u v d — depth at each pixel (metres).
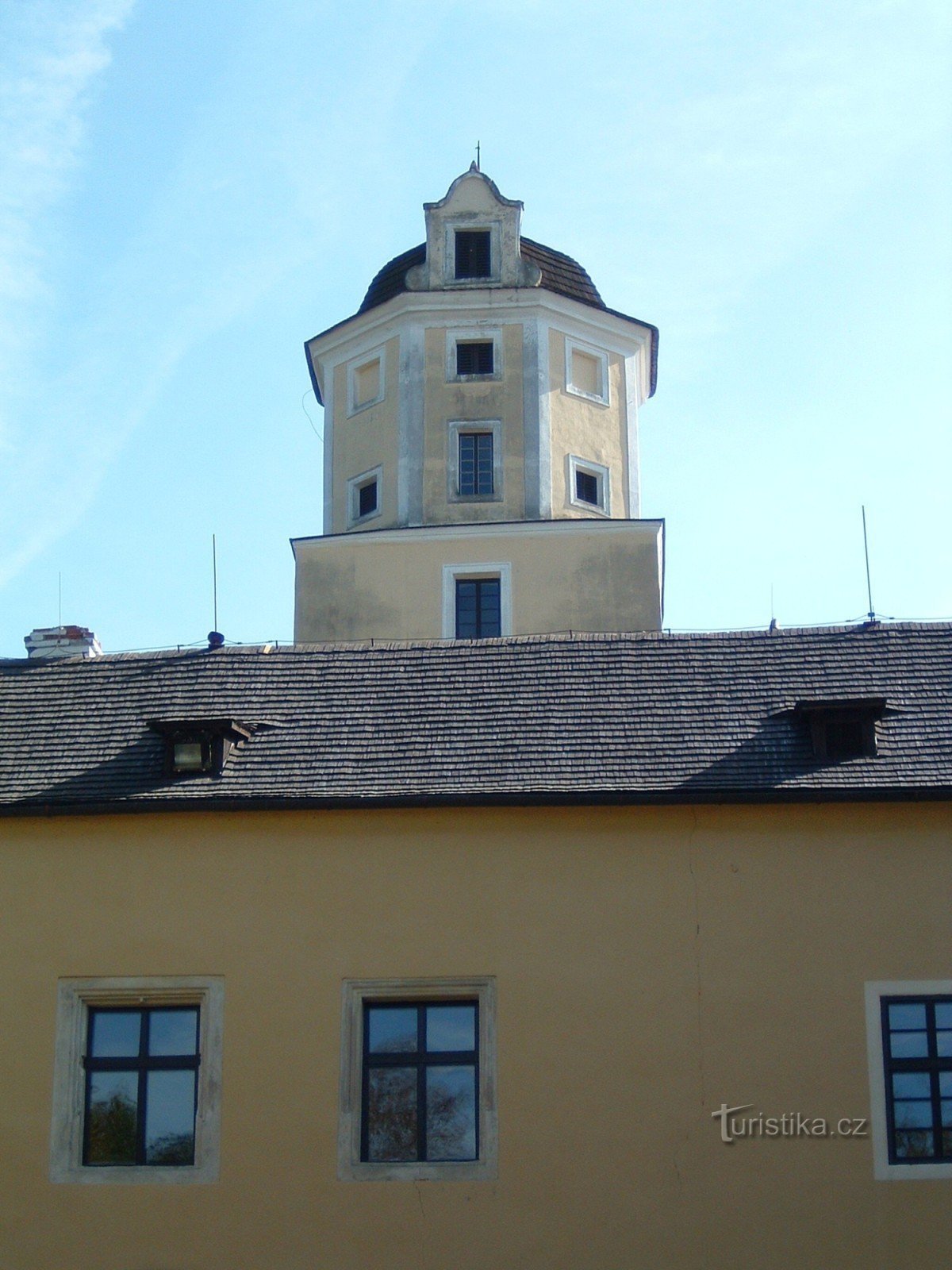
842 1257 17.27
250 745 20.14
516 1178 17.59
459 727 20.22
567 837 18.70
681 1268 17.25
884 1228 17.34
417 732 20.19
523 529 32.09
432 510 32.72
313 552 32.53
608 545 32.03
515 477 32.78
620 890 18.48
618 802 18.58
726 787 18.61
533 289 33.44
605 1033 18.02
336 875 18.72
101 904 18.81
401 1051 18.28
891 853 18.47
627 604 31.75
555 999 18.16
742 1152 17.58
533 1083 17.89
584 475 33.59
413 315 33.59
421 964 18.36
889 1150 17.61
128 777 19.67
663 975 18.19
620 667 21.25
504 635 31.73
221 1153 17.84
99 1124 18.20
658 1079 17.84
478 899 18.53
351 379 34.59
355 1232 17.50
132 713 21.06
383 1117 18.06
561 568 31.95
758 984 18.11
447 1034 18.31
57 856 19.06
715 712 20.25
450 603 31.97
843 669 20.92
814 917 18.30
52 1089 18.17
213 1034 18.28
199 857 18.91
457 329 33.53
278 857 18.83
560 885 18.53
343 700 20.97
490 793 18.70
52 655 26.22
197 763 19.62
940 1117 17.73
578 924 18.39
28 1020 18.45
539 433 32.94
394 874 18.67
